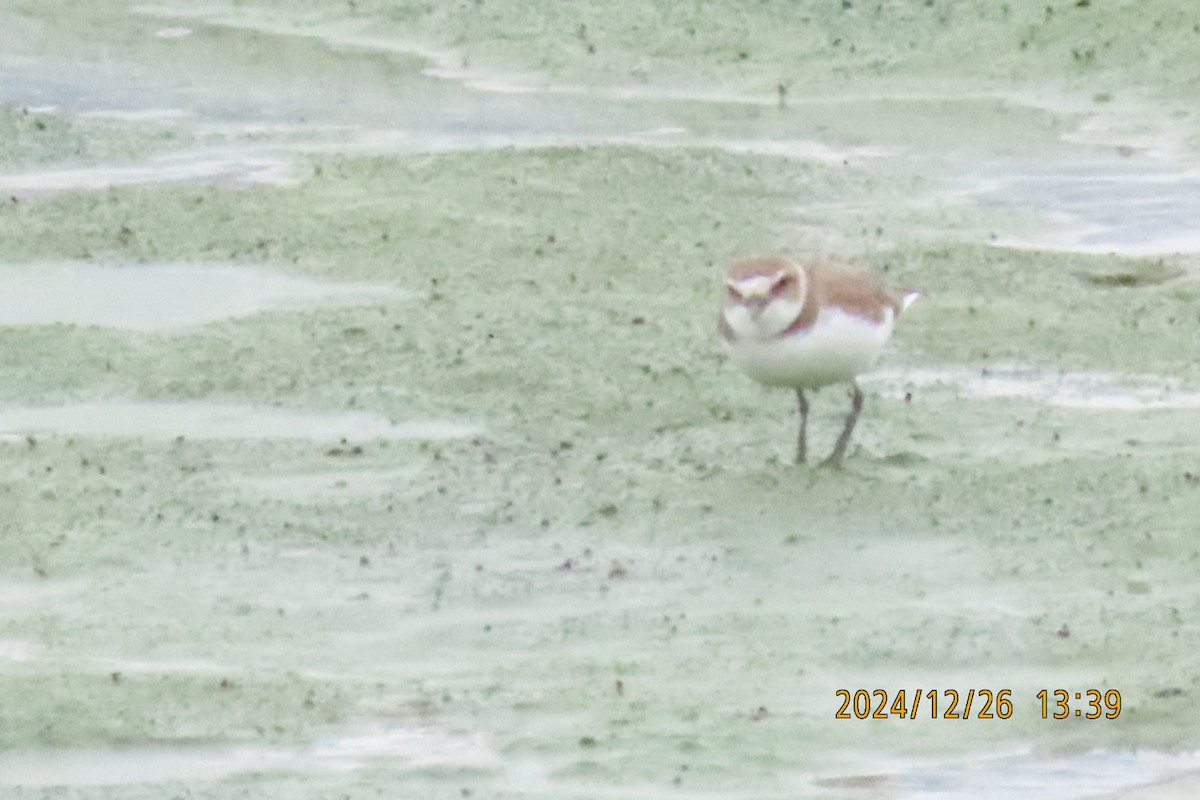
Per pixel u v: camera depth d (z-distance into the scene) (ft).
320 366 54.19
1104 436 49.06
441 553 43.24
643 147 72.23
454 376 53.11
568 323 56.59
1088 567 41.75
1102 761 34.76
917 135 75.56
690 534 43.80
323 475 47.57
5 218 66.33
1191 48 79.87
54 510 45.34
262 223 65.46
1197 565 41.70
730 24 85.81
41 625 40.16
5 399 52.54
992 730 35.65
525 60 84.64
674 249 63.31
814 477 46.21
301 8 91.50
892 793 33.65
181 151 74.90
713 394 51.70
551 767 34.58
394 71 84.43
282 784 34.14
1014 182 70.59
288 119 79.20
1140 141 74.23
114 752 35.40
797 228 65.72
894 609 40.11
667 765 34.58
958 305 58.18
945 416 50.37
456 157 71.46
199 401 52.49
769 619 39.86
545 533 44.09
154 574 42.45
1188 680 37.01
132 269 62.13
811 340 43.91
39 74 84.79
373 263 62.18
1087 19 82.23
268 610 40.68
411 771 34.47
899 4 86.02
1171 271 61.21
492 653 38.81
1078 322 56.95
